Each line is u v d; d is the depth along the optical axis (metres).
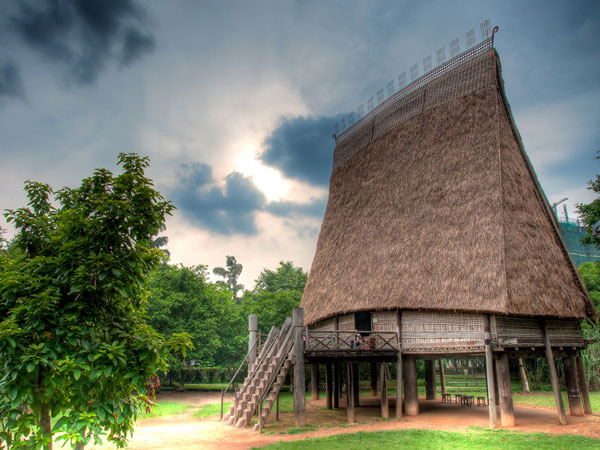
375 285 20.23
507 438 13.62
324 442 13.24
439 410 20.59
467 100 21.64
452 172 20.59
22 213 6.62
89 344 5.68
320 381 36.84
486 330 16.64
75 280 5.82
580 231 61.03
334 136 31.70
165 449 12.77
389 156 24.70
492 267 16.94
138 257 6.30
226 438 14.66
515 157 20.19
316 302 24.16
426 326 18.47
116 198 6.44
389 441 13.23
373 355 18.22
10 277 5.74
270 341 20.62
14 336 5.35
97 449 12.67
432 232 19.73
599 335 27.38
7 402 5.35
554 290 17.95
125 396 6.22
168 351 6.36
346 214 25.98
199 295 35.25
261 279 51.72
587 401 19.12
